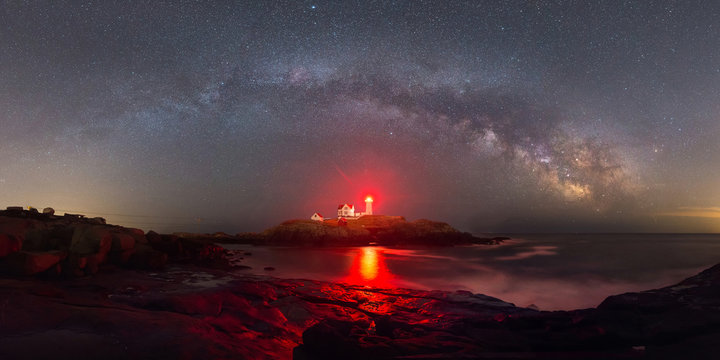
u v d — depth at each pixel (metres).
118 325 6.92
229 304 10.66
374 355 4.91
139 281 13.56
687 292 6.05
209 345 6.53
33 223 14.88
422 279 31.14
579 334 5.14
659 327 4.95
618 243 102.94
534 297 25.72
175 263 21.20
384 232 90.75
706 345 4.15
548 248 78.69
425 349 5.09
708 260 52.38
